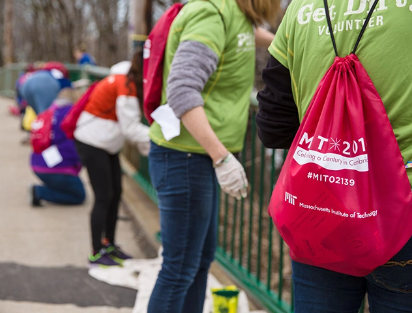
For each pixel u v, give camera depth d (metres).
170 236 2.16
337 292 1.44
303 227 1.31
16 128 10.35
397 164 1.27
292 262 1.53
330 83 1.33
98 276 3.54
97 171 3.66
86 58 12.63
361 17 1.32
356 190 1.25
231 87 2.16
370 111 1.29
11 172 6.61
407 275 1.31
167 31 2.20
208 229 2.32
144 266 3.70
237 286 3.35
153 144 2.24
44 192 5.12
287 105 1.51
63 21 21.39
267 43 2.61
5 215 4.84
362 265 1.29
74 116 3.71
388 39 1.28
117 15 17.34
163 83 2.24
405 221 1.26
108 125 3.65
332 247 1.29
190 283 2.21
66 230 4.50
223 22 2.05
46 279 3.48
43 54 28.42
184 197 2.13
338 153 1.27
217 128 2.14
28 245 4.10
